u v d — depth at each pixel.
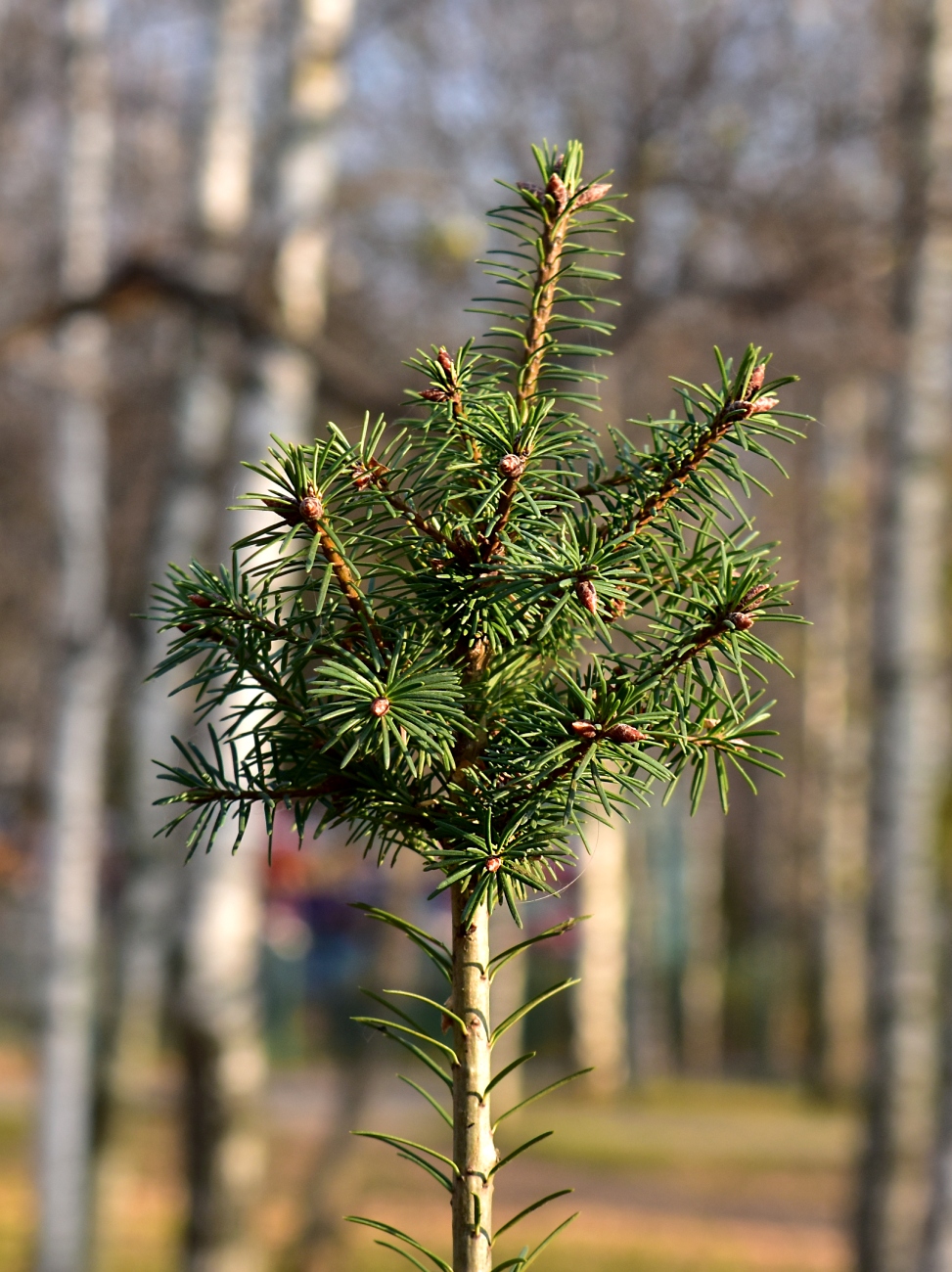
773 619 1.23
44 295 10.00
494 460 1.23
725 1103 18.75
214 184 8.45
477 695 1.27
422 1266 1.24
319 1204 8.76
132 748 9.30
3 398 11.16
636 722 1.21
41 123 11.01
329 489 1.20
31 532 15.53
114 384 9.49
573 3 7.83
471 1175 1.24
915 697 7.93
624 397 7.19
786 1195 12.84
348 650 1.25
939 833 9.18
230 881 7.24
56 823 9.69
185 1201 7.20
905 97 7.45
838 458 14.47
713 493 1.24
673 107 7.19
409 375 6.35
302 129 7.46
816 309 7.21
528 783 1.22
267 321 6.68
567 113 7.72
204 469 8.77
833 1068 18.94
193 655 1.25
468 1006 1.26
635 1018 20.48
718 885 27.78
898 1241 7.52
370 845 1.28
